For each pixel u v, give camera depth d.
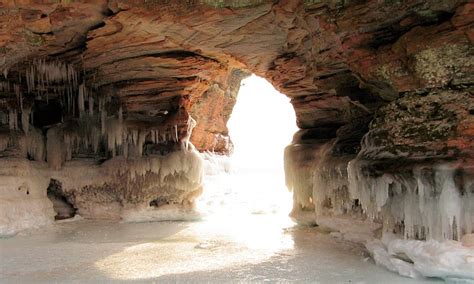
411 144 7.10
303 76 12.10
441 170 6.47
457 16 6.38
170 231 12.37
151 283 6.82
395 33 7.52
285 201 18.59
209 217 15.33
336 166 10.32
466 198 6.38
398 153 7.24
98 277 7.21
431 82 7.00
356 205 9.79
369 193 7.90
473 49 6.49
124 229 12.84
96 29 10.15
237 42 10.87
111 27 9.98
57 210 14.59
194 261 8.36
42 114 14.90
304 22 8.87
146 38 10.68
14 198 12.09
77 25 9.96
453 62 6.71
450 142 6.61
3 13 8.76
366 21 7.56
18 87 13.00
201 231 12.30
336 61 9.75
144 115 14.76
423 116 7.10
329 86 10.64
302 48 10.72
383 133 7.68
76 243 10.45
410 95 7.37
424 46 6.79
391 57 7.38
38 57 11.49
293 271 7.41
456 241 6.33
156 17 9.39
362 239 9.38
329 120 12.76
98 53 11.62
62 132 14.52
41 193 13.55
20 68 12.06
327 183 10.74
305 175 12.57
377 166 7.47
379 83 8.10
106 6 9.12
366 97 9.82
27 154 13.62
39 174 13.61
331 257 8.43
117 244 10.28
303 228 12.41
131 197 14.70
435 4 6.70
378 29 7.64
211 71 13.57
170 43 11.09
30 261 8.47
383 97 8.47
